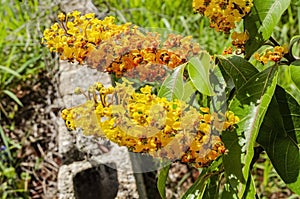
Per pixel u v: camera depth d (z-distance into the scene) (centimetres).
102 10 229
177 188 194
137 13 229
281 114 101
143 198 161
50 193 200
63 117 95
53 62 204
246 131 96
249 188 98
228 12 97
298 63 101
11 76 223
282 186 186
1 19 242
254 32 99
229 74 100
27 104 224
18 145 208
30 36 226
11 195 200
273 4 98
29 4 233
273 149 100
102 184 159
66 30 97
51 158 208
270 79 98
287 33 214
